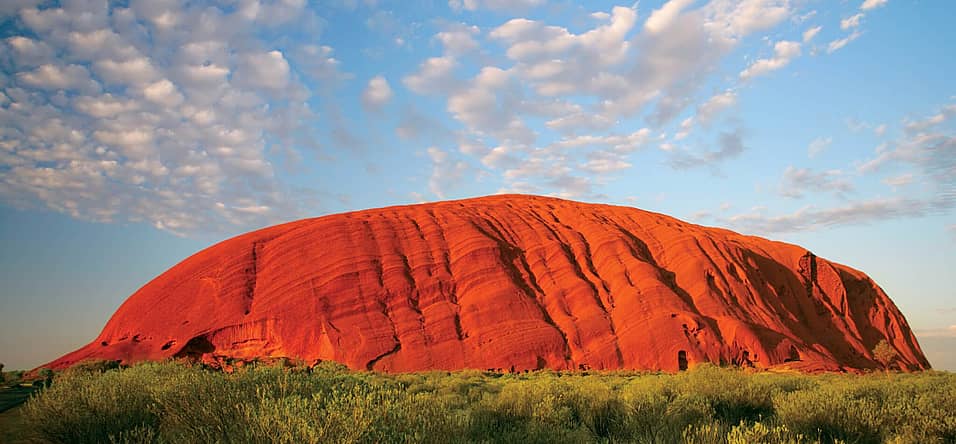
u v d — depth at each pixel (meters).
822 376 35.72
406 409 6.39
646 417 9.44
